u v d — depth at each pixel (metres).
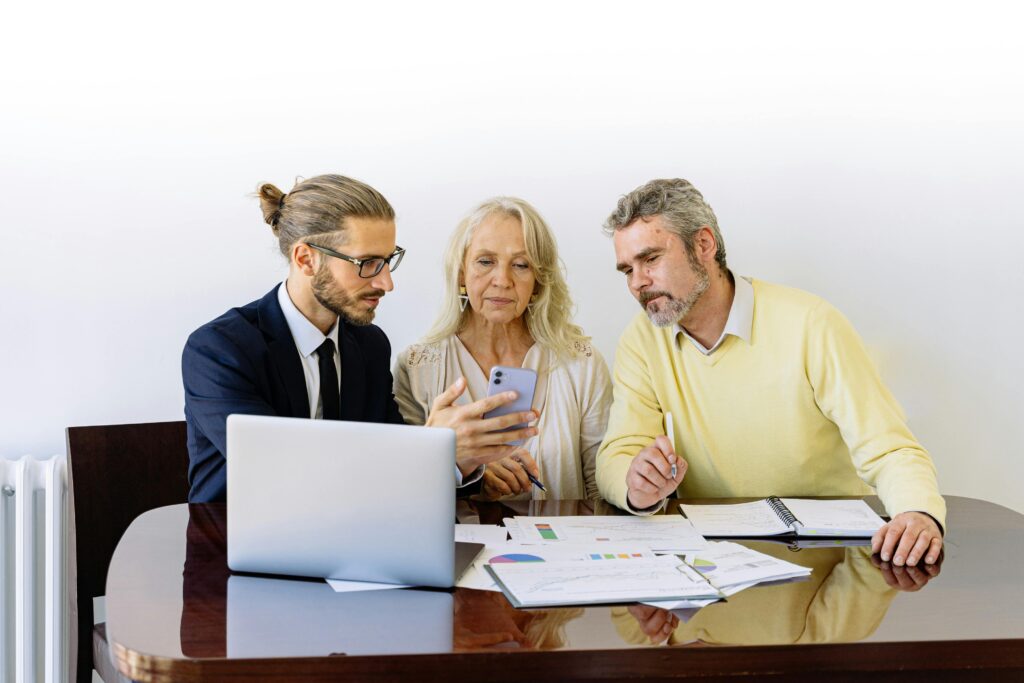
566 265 3.04
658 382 2.57
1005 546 2.00
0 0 2.74
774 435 2.50
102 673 2.27
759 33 3.02
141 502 2.66
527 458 2.57
